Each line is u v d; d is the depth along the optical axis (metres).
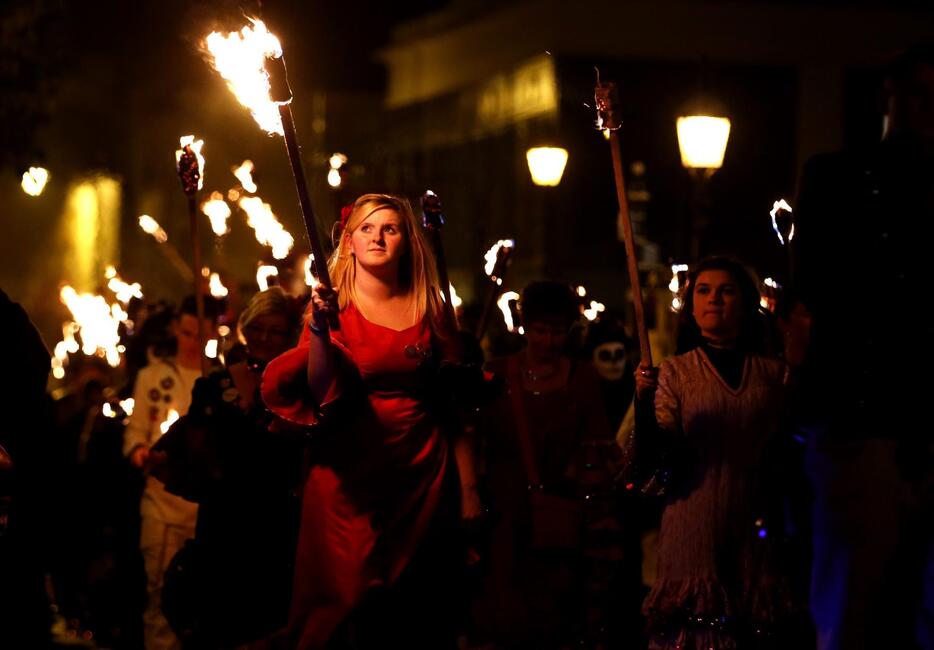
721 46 28.50
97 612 10.83
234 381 8.46
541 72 28.77
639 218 22.30
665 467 7.09
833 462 6.26
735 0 28.39
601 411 8.81
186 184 8.63
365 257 6.65
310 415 6.52
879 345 6.22
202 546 8.27
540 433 8.73
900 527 6.16
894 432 6.18
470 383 6.71
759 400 7.22
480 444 8.81
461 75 32.53
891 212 6.29
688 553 7.17
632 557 8.81
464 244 31.84
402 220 6.73
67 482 10.66
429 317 6.77
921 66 6.29
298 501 8.11
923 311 6.23
